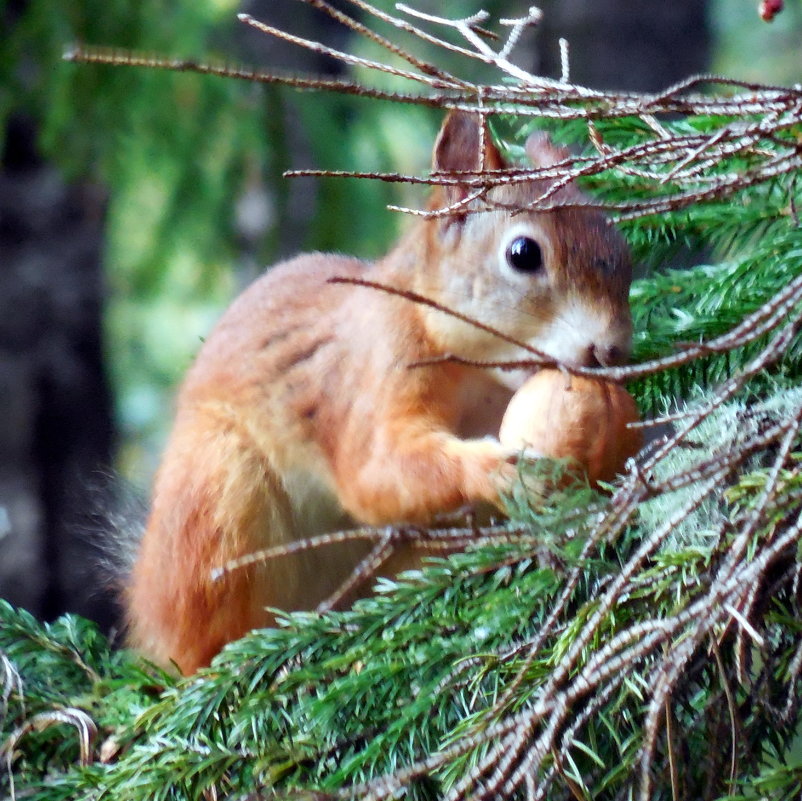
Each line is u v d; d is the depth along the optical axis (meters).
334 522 3.61
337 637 3.52
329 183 3.98
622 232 3.63
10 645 3.59
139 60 3.46
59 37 3.88
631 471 3.48
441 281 3.57
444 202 3.57
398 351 3.58
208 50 3.96
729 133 3.47
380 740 3.50
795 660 3.48
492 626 3.50
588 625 3.47
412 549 3.60
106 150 3.90
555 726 3.46
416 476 3.57
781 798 3.47
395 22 3.49
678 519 3.47
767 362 3.46
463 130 3.57
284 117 3.99
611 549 3.50
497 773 3.47
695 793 3.49
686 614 3.46
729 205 3.62
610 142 3.63
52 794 3.54
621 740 3.49
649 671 3.48
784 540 3.46
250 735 3.52
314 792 3.48
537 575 3.50
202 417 3.62
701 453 3.50
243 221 4.39
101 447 4.36
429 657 3.51
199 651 3.61
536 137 3.58
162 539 3.62
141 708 3.55
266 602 3.61
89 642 3.60
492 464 3.55
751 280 3.59
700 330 3.58
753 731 3.49
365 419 3.58
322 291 3.62
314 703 3.51
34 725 3.56
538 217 3.56
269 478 3.61
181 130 3.90
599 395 3.53
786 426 3.47
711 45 4.93
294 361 3.61
